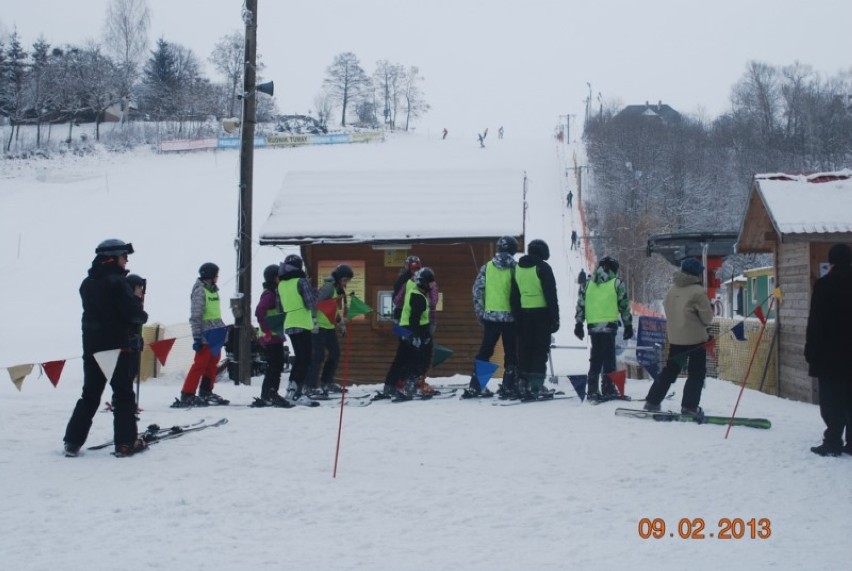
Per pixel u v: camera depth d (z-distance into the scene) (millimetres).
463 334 15102
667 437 8562
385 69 132875
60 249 43000
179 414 10078
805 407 11578
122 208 50688
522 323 11148
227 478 6922
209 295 11031
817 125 78875
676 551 5324
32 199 53844
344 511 6086
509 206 15383
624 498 6461
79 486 6676
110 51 101812
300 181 16781
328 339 12609
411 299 11250
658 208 56344
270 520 5875
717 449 8031
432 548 5305
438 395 11836
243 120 15477
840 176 13648
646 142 69938
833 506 6344
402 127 131625
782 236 12438
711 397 12148
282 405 10820
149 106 105438
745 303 31750
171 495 6430
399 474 7098
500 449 8000
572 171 67438
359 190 16266
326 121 121688
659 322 14477
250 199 15453
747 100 89750
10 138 80188
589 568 4980
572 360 20578
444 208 15438
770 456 7805
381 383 15070
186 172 63000
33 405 10750
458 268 15164
